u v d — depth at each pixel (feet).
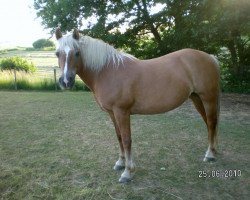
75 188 10.25
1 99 27.30
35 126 17.88
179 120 18.29
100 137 15.44
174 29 25.98
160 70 10.26
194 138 14.76
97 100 10.68
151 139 14.78
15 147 14.32
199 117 19.04
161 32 29.73
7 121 19.17
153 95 10.12
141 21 27.86
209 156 11.89
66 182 10.69
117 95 9.91
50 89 35.06
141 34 29.84
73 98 27.20
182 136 15.11
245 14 18.94
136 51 29.17
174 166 11.64
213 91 11.16
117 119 10.25
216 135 11.92
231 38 22.47
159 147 13.66
